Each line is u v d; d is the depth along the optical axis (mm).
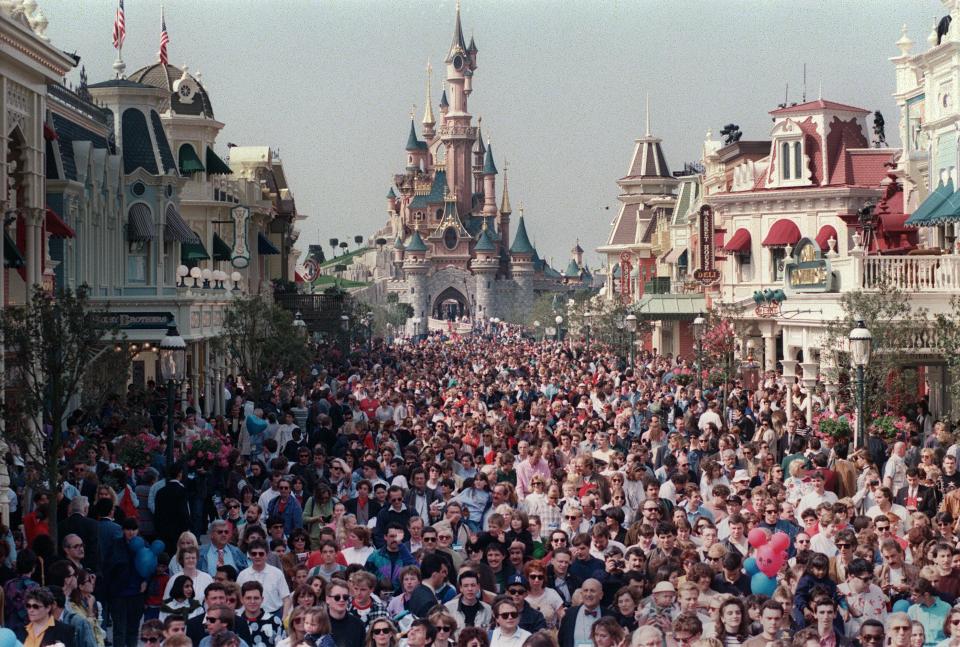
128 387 43625
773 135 78625
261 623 17922
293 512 24938
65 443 30250
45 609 16250
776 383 55750
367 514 25875
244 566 21172
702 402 47406
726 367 56844
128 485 27938
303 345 61031
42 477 26672
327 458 30359
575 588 19609
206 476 32250
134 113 58469
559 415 41656
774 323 67188
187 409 40188
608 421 38375
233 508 24938
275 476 26266
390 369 80000
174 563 19766
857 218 68562
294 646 15703
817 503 24969
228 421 50406
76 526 21953
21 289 36969
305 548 22688
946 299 44781
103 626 23734
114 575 21766
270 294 97062
